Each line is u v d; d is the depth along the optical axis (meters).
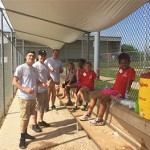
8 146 2.95
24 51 12.84
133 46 3.98
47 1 3.13
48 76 3.78
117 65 6.23
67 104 4.02
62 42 7.36
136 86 4.36
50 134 3.32
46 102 3.73
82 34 4.91
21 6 3.71
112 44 7.51
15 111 4.75
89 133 2.60
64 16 3.73
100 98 2.98
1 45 4.37
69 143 2.98
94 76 3.79
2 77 4.42
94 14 3.17
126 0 2.46
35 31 6.11
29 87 2.96
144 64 3.50
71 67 4.88
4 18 4.67
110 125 2.78
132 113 2.27
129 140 2.30
